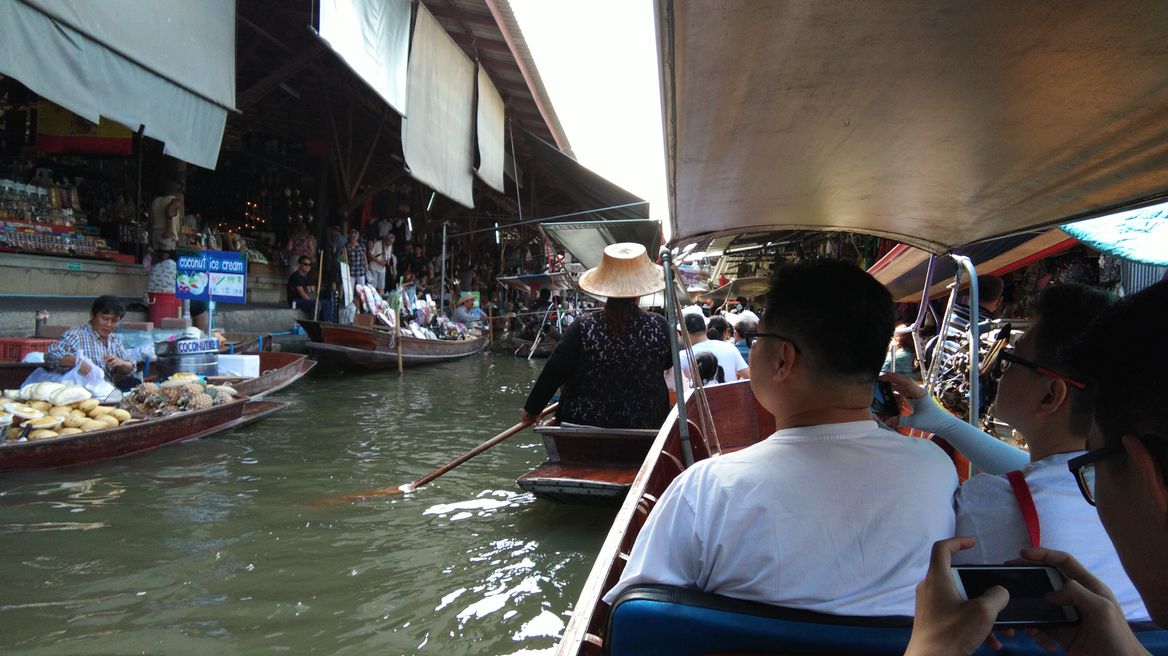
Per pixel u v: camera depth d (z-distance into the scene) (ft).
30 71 16.96
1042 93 5.27
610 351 16.10
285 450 22.06
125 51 19.97
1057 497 4.57
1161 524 2.19
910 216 9.12
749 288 54.70
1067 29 4.36
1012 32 4.48
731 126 6.42
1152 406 2.25
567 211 80.53
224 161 53.11
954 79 5.27
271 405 25.80
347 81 51.13
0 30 16.06
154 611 11.50
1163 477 2.15
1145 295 2.45
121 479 17.89
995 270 18.81
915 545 4.55
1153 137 5.67
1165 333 2.29
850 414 4.89
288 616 11.58
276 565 13.47
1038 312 5.09
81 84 18.52
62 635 10.63
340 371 42.88
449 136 43.80
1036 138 6.09
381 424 27.25
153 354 26.37
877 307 4.81
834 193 8.44
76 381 20.11
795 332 4.83
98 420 19.02
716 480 4.74
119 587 12.25
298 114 57.16
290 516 16.11
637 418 16.10
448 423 28.27
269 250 53.52
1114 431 2.37
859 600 4.40
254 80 50.57
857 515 4.51
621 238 39.65
